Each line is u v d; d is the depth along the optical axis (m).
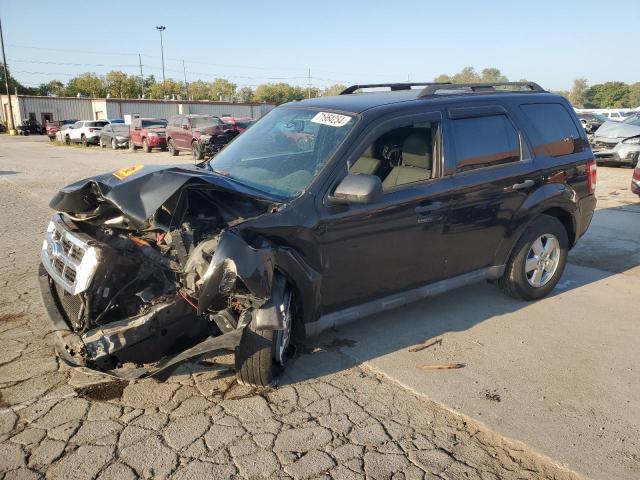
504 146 4.86
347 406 3.47
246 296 3.27
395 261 4.17
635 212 9.60
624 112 40.53
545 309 5.19
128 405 3.44
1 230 8.07
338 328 4.66
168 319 3.29
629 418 3.40
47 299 3.93
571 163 5.38
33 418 3.28
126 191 3.38
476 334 4.59
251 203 3.73
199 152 22.45
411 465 2.92
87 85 90.50
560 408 3.50
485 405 3.52
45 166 19.16
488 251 4.84
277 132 4.55
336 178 3.84
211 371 3.88
